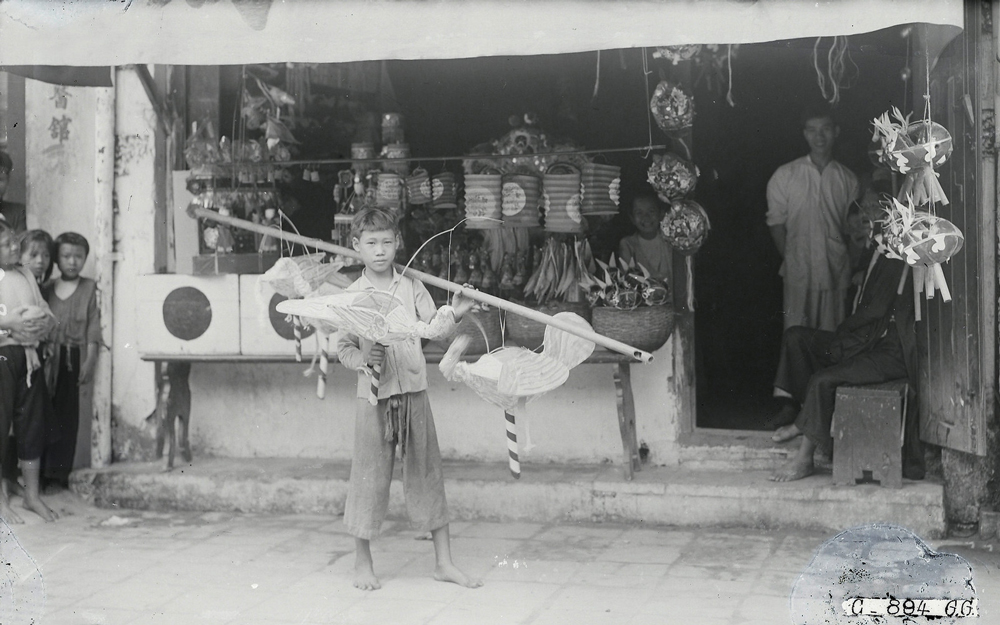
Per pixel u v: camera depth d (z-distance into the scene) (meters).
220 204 5.61
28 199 6.09
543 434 5.66
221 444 6.11
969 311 4.55
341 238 5.68
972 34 4.48
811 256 6.09
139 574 4.50
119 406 6.02
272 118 5.75
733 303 7.21
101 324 5.92
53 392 5.70
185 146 5.95
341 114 6.08
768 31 3.68
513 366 3.95
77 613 3.99
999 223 4.63
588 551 4.71
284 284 4.46
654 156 5.25
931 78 4.82
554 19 3.87
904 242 4.21
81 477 5.78
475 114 6.00
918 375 4.99
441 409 5.79
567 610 3.93
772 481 5.08
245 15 4.15
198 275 5.52
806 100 7.19
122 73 5.93
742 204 7.29
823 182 6.03
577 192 5.25
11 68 5.20
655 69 5.61
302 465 5.87
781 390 5.75
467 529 5.14
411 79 6.06
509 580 4.33
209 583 4.36
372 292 3.97
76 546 4.95
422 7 3.99
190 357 5.58
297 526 5.30
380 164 5.73
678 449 5.50
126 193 5.96
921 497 4.75
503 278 5.43
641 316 5.05
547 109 5.89
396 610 3.98
